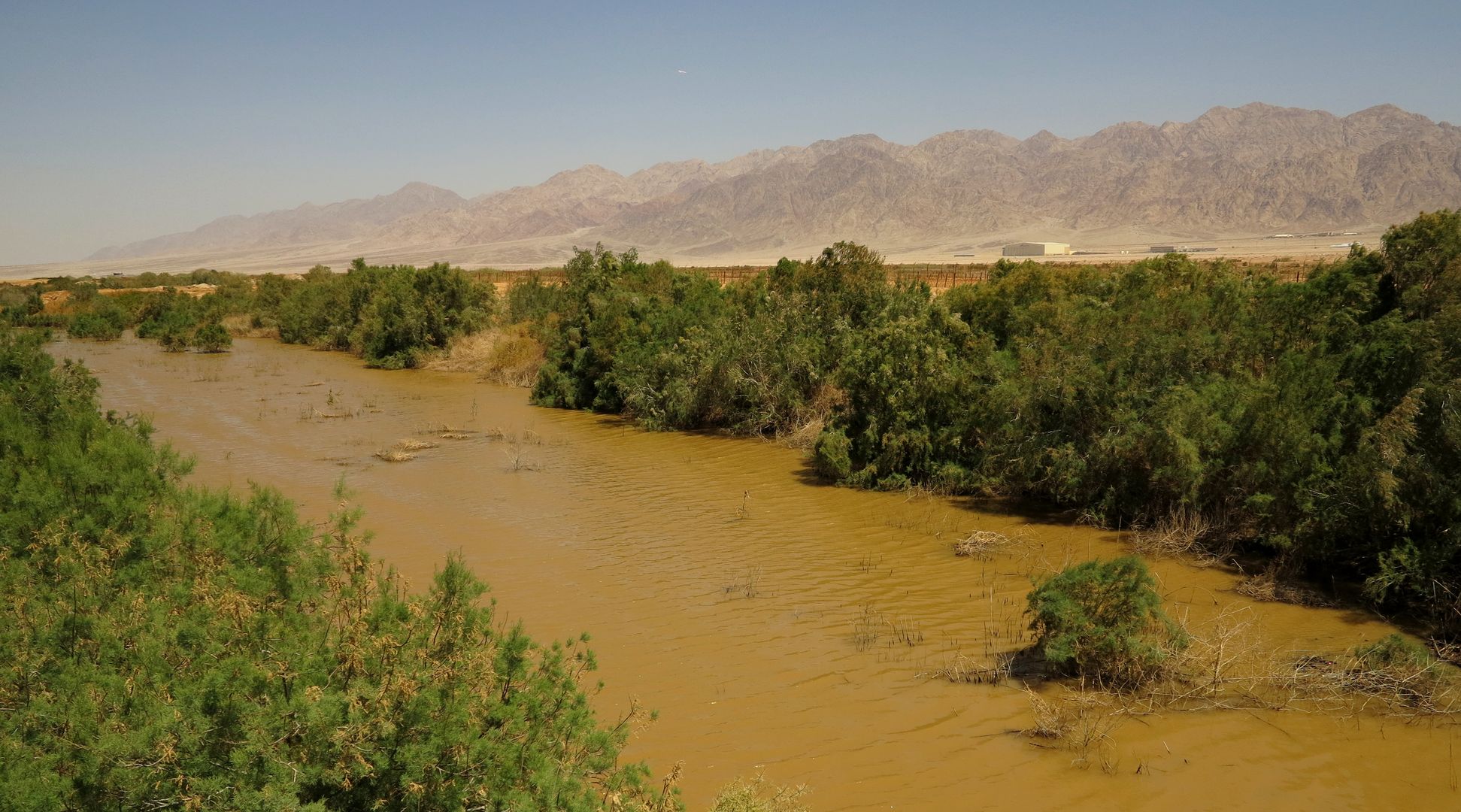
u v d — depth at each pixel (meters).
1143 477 13.15
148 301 55.78
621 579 11.42
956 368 16.16
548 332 31.52
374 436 21.66
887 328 16.72
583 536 13.34
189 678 5.03
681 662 8.90
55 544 7.14
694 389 22.41
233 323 54.75
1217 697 8.01
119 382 31.77
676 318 25.12
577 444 20.70
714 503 15.27
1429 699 7.84
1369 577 10.05
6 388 12.40
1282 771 6.85
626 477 17.25
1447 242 12.86
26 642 5.82
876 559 12.14
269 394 28.98
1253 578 10.98
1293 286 14.26
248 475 17.36
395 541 13.10
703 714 7.79
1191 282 17.38
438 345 37.56
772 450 19.64
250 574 6.09
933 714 7.78
